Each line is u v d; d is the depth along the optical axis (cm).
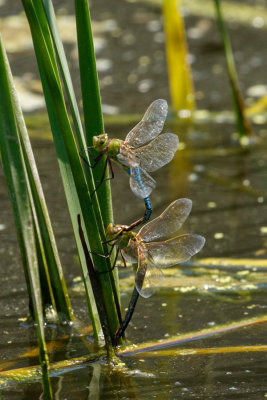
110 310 240
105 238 238
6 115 232
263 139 307
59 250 263
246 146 301
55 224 270
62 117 234
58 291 247
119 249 239
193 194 278
